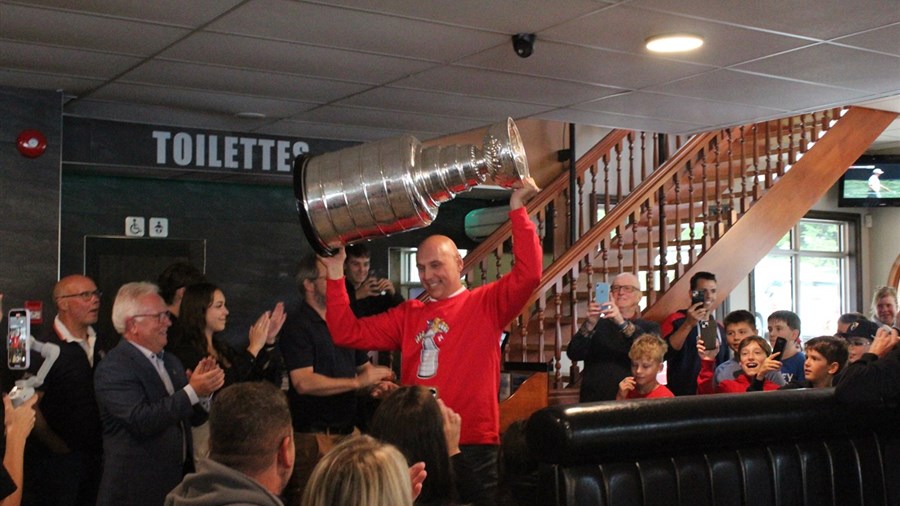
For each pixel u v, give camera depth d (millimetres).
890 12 3723
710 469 3076
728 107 5590
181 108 5449
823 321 10750
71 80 4777
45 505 4297
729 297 10055
